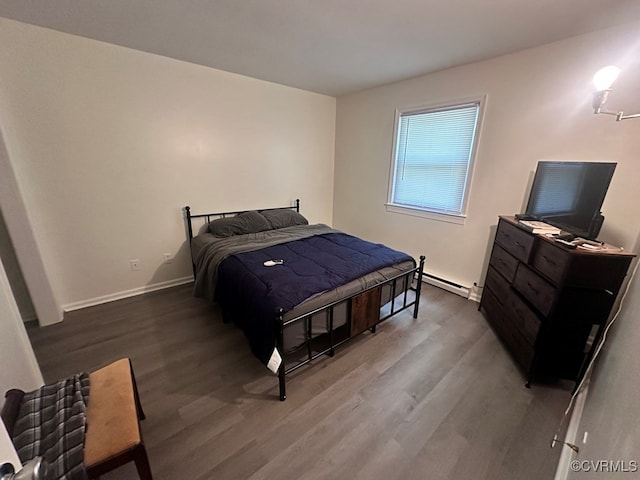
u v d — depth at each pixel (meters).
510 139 2.56
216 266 2.41
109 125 2.57
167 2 1.78
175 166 3.02
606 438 1.00
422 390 1.81
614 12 1.74
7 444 0.51
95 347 2.18
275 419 1.59
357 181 4.17
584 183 1.80
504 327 2.25
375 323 2.28
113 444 0.99
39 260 2.31
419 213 3.46
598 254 1.56
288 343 1.76
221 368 1.97
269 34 2.19
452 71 2.85
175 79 2.82
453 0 1.68
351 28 2.07
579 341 1.73
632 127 1.93
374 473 1.32
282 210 3.80
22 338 1.48
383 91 3.57
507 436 1.51
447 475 1.32
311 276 2.00
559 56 2.19
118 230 2.82
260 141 3.59
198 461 1.36
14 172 2.13
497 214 2.77
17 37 2.08
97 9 1.87
